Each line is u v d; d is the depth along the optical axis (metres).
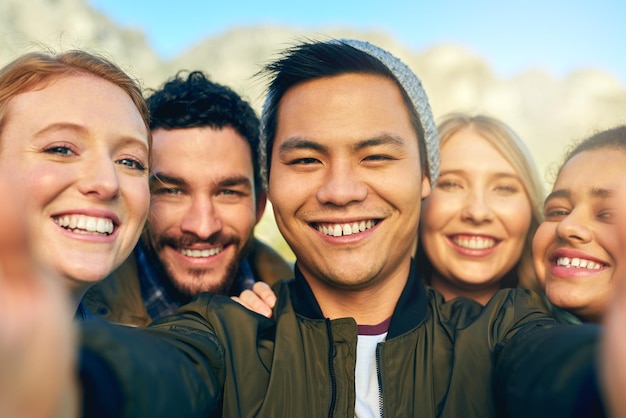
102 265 0.56
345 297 0.61
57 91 0.56
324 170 0.60
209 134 0.85
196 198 0.85
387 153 0.60
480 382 0.54
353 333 0.58
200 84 0.90
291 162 0.61
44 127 0.55
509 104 32.72
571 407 0.35
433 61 36.19
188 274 0.87
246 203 0.89
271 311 0.63
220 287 0.89
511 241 0.92
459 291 0.96
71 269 0.54
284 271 0.96
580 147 0.77
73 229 0.56
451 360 0.56
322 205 0.59
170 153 0.84
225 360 0.54
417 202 0.62
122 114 0.58
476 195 0.91
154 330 0.49
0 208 0.26
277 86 0.63
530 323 0.55
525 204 0.93
